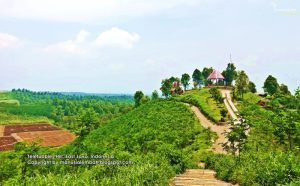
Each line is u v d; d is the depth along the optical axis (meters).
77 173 23.83
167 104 81.31
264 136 37.25
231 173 19.94
